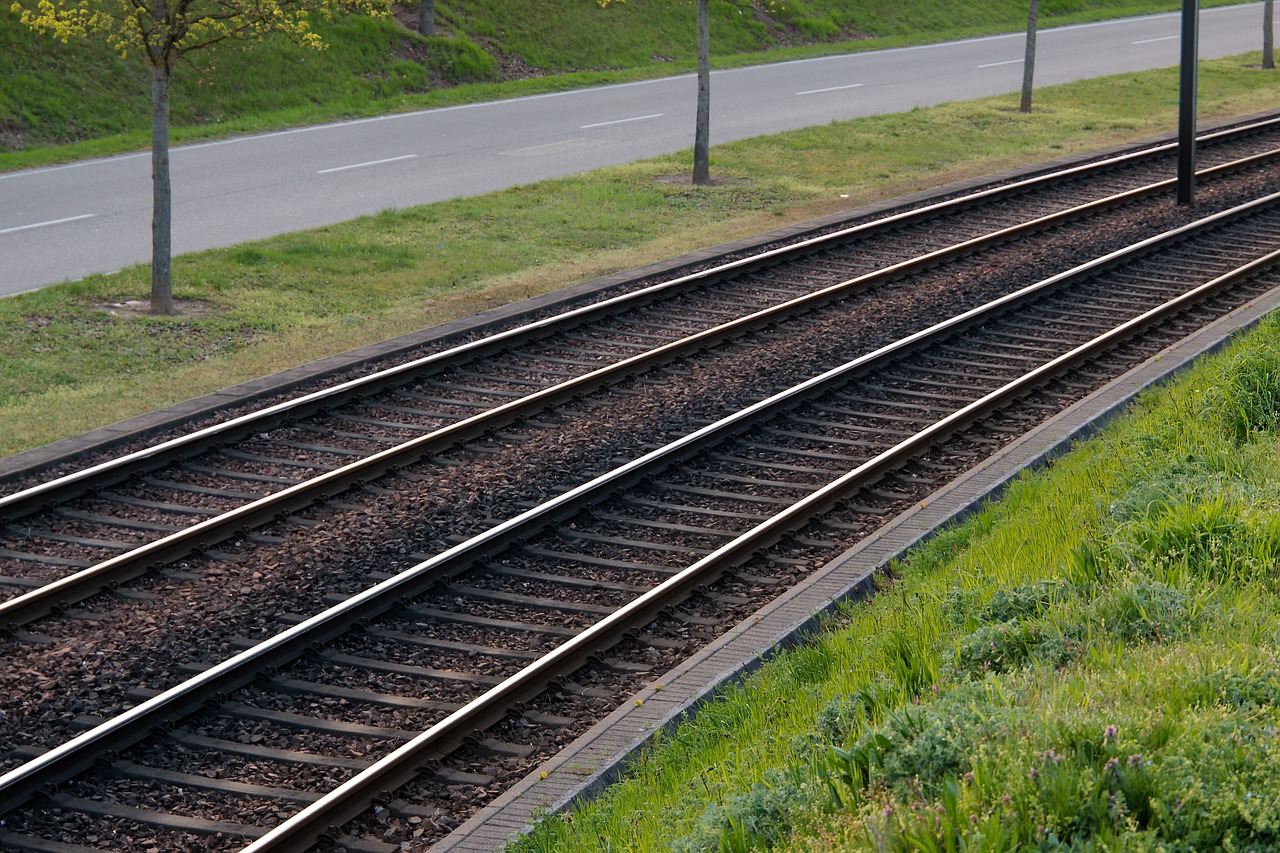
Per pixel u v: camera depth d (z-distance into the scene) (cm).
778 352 1656
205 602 1033
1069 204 2522
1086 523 1055
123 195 2623
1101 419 1388
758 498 1236
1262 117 3531
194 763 838
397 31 3997
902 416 1451
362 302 1936
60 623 1003
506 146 3162
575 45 4406
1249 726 630
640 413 1448
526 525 1152
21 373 1588
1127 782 578
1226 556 912
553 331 1727
